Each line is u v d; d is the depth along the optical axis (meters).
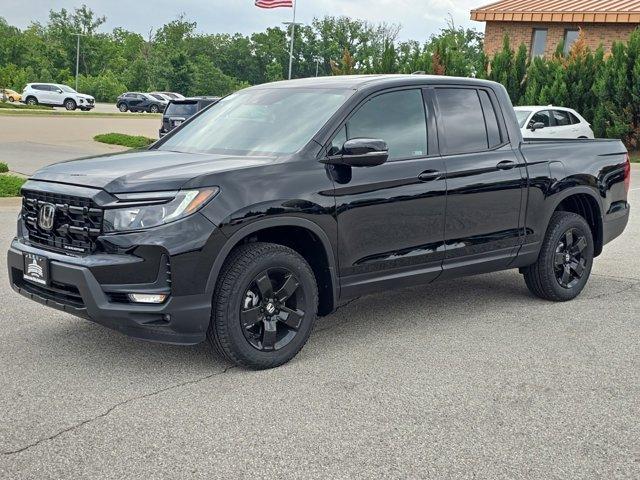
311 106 5.32
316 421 4.02
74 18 111.12
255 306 4.70
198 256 4.36
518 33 30.33
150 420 4.00
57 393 4.35
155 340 4.43
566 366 4.95
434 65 26.69
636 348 5.34
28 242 4.88
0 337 5.35
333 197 4.91
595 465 3.58
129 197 4.35
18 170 16.75
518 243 6.12
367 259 5.16
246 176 4.61
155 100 57.03
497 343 5.42
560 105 23.22
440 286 7.20
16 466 3.47
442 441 3.80
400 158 5.36
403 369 4.84
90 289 4.34
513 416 4.12
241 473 3.44
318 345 5.34
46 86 54.53
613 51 22.89
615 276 7.72
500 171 5.89
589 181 6.56
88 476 3.38
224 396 4.34
